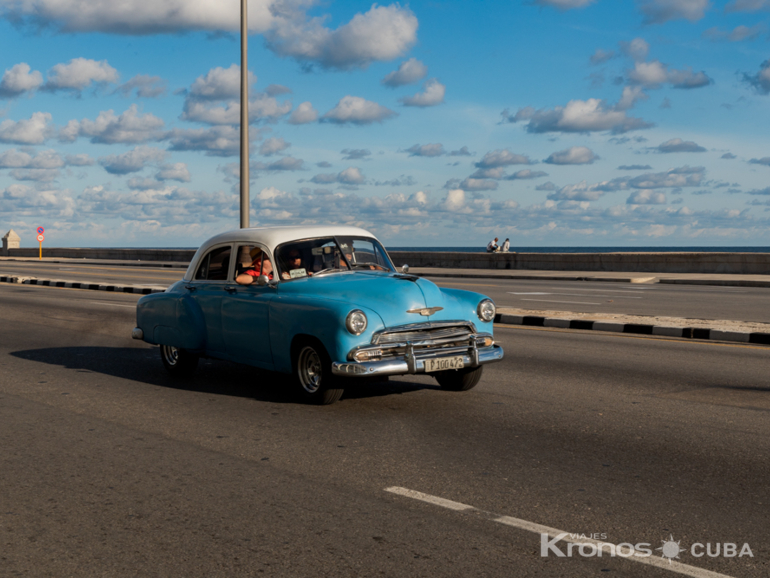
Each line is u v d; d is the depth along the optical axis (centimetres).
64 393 844
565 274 3100
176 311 905
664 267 3170
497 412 728
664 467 552
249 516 462
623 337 1256
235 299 831
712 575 379
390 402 776
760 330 1232
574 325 1388
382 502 483
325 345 723
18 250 6425
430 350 734
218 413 738
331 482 524
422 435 646
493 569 386
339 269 831
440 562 395
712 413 718
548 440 627
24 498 499
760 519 452
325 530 438
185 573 386
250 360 827
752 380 879
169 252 4994
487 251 4091
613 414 716
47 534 439
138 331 980
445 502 482
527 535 429
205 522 453
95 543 425
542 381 880
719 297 1988
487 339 778
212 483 525
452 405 759
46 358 1091
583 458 575
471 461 570
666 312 1588
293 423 693
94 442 636
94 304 1892
